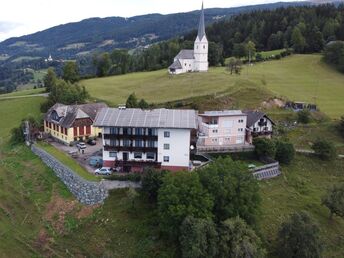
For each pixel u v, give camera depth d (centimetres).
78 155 8944
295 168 9200
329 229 7162
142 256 6050
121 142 7994
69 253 6197
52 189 7931
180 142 7844
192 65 17450
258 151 9019
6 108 14512
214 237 5703
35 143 10088
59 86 13775
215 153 9094
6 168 9162
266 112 12062
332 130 11175
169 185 6216
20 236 6575
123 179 7338
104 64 19938
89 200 7225
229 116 9569
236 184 6369
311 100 13825
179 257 5988
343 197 7138
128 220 6681
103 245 6297
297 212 6819
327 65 18450
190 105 12100
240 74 16525
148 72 19862
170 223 6053
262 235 6525
